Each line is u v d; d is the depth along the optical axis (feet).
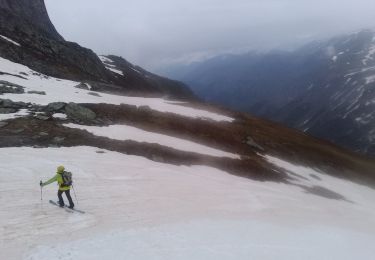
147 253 56.34
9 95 160.04
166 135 170.71
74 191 83.51
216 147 178.91
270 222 85.92
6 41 272.72
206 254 58.70
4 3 405.59
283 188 147.64
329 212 122.01
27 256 51.29
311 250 67.67
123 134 148.56
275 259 60.49
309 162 210.18
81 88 232.32
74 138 129.59
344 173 215.51
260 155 188.34
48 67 281.33
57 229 61.82
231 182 128.77
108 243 58.54
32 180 85.71
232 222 80.02
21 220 63.62
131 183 98.58
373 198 180.75
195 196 99.09
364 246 76.13
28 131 124.26
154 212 78.84
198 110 241.76
